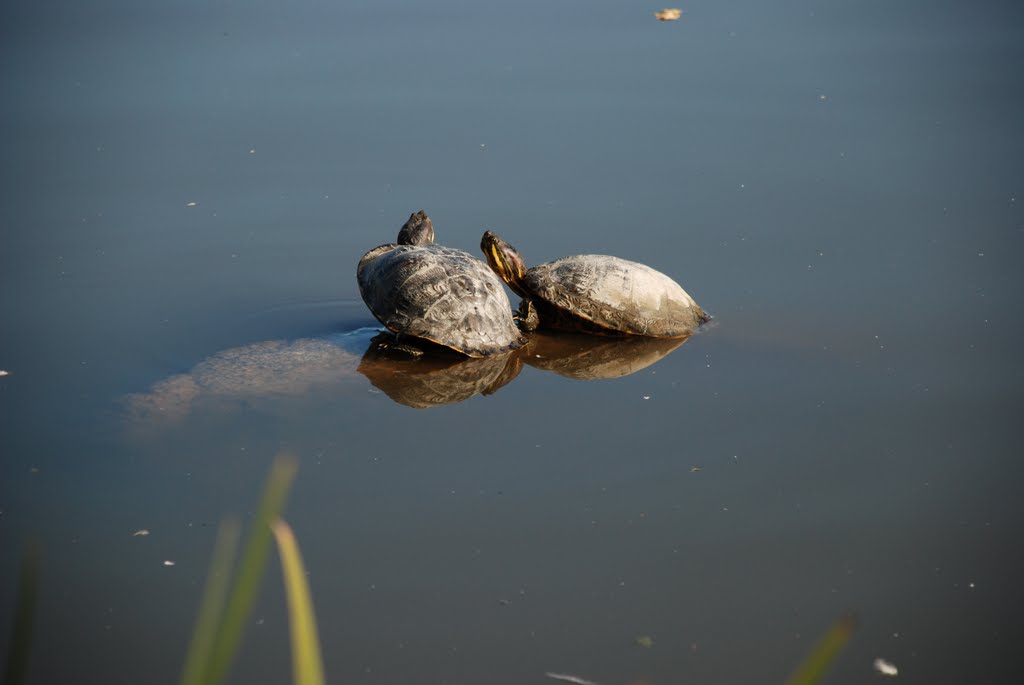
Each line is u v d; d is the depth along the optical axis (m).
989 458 24.53
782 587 20.17
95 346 30.61
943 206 39.47
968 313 32.12
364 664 17.95
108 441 25.50
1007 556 20.94
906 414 26.72
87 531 21.83
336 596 19.84
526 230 38.41
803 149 44.22
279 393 28.36
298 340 31.56
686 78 50.69
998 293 33.28
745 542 21.61
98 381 28.48
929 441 25.39
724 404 27.81
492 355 31.55
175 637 18.69
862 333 31.36
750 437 25.95
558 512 22.78
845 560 20.95
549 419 27.27
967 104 47.94
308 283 35.38
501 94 49.09
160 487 23.58
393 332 32.62
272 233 38.31
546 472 24.48
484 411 27.78
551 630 18.94
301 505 23.03
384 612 19.39
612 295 33.09
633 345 32.44
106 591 19.91
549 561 21.05
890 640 18.59
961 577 20.34
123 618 19.16
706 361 30.64
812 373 29.25
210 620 4.88
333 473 24.38
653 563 20.95
